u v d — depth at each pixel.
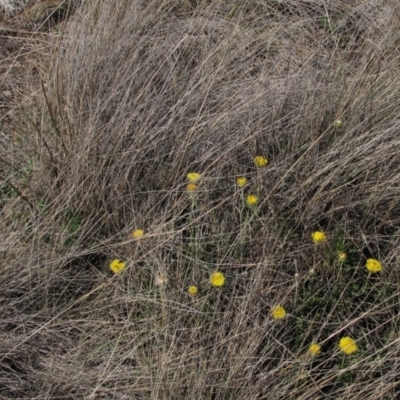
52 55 1.63
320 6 1.95
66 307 1.28
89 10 1.67
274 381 1.13
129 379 1.18
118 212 1.39
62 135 1.46
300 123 1.46
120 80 1.52
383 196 1.35
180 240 1.32
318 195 1.31
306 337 1.20
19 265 1.29
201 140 1.45
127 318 1.24
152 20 1.75
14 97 1.69
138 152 1.42
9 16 1.95
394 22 1.77
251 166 1.44
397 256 1.30
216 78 1.54
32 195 1.42
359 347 1.21
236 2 1.88
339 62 1.61
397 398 1.16
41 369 1.21
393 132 1.40
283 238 1.32
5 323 1.24
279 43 1.78
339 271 1.25
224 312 1.21
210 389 1.13
